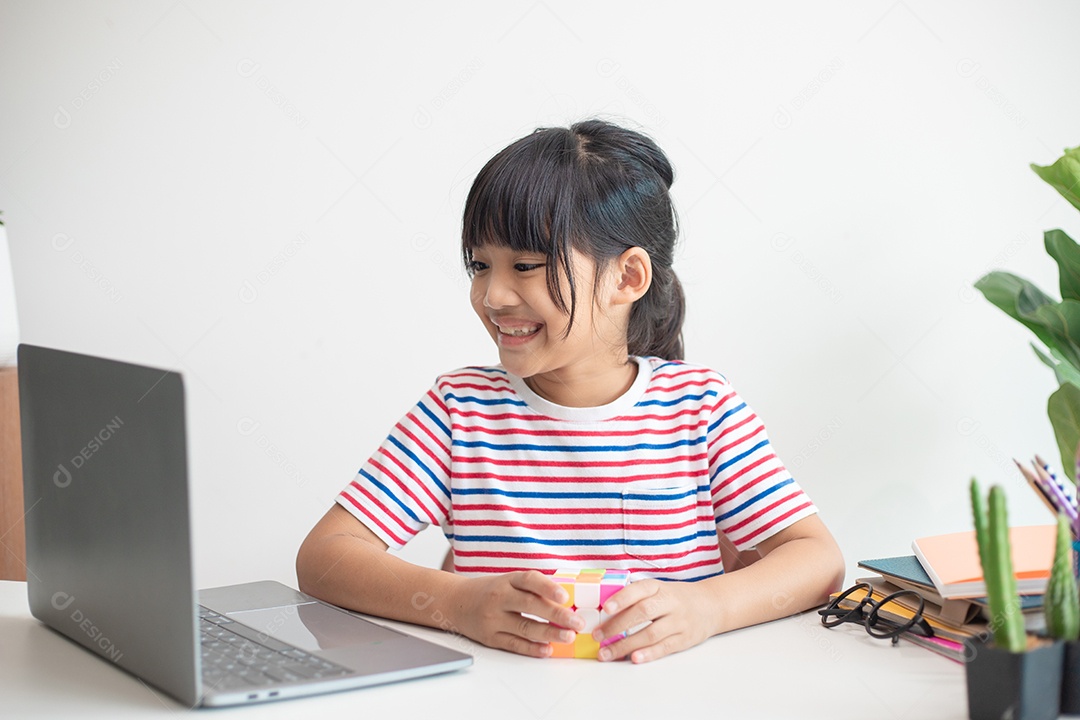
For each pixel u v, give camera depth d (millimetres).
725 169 2164
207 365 2320
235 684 731
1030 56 2137
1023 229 2176
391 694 753
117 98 2314
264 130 2262
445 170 2213
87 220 2354
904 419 2197
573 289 1027
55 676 794
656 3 2141
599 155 1085
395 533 1106
